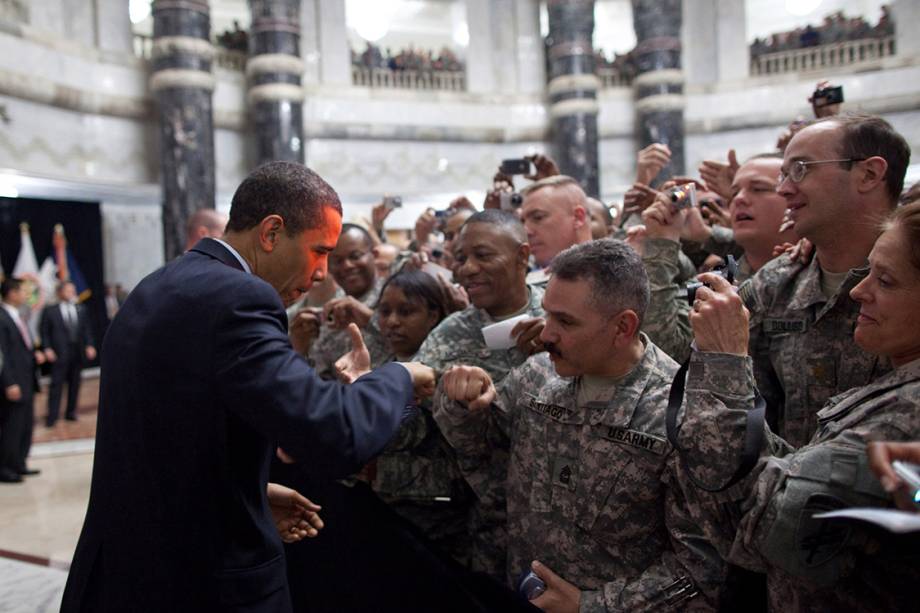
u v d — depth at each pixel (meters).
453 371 1.82
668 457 1.60
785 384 1.87
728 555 1.54
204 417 1.42
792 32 13.88
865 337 1.35
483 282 2.36
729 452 1.41
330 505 2.35
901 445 1.04
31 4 9.71
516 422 1.93
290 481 2.43
